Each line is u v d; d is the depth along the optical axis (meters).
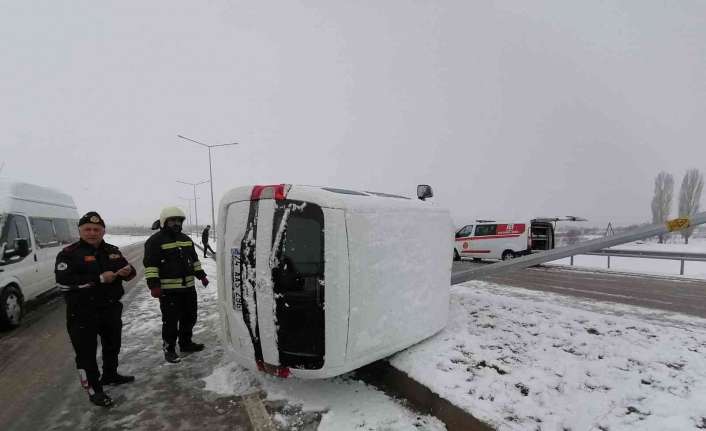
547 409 3.01
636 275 11.98
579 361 3.82
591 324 4.95
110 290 3.86
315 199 3.26
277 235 3.34
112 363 4.09
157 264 4.62
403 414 3.38
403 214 3.89
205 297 8.70
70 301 3.61
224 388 3.97
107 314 3.86
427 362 3.86
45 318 7.14
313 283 3.26
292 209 3.33
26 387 4.12
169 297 4.70
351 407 3.52
